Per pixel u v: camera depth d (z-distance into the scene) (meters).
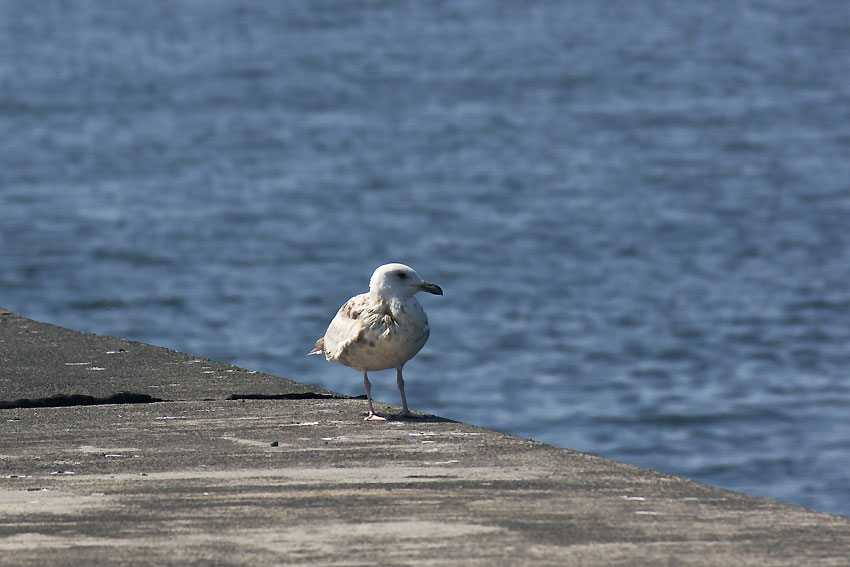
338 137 62.03
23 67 91.19
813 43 108.62
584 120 66.88
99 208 44.25
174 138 61.00
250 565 4.80
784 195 46.97
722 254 38.22
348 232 41.28
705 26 124.38
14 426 7.30
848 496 19.66
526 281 35.34
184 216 43.31
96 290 33.53
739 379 26.45
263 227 41.91
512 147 58.59
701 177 50.72
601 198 46.81
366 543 5.07
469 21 126.75
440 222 42.94
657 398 25.12
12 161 53.81
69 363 9.14
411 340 7.52
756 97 75.75
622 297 33.50
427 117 68.50
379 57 99.06
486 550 4.99
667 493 5.86
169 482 6.05
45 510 5.56
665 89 79.62
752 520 5.43
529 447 6.81
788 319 30.98
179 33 116.88
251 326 30.25
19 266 35.84
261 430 7.23
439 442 6.93
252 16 130.12
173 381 8.63
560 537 5.16
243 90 79.94
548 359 27.97
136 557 4.90
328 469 6.30
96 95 76.62
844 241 39.56
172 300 32.66
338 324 7.80
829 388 25.67
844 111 69.31
